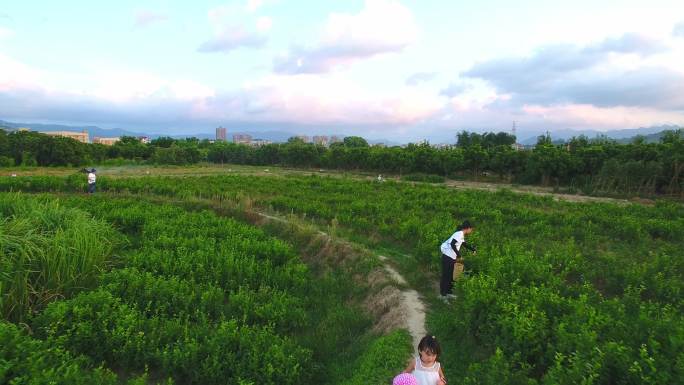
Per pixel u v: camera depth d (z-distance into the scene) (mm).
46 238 9594
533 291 7766
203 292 9672
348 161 63562
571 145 49750
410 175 50375
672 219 20406
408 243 15266
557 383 5039
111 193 26609
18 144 60656
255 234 15703
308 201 24641
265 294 10172
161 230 15336
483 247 11906
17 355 6012
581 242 15133
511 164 46812
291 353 7398
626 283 9969
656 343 5422
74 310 7629
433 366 5023
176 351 6969
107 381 6117
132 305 8844
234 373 6832
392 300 9664
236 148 84000
